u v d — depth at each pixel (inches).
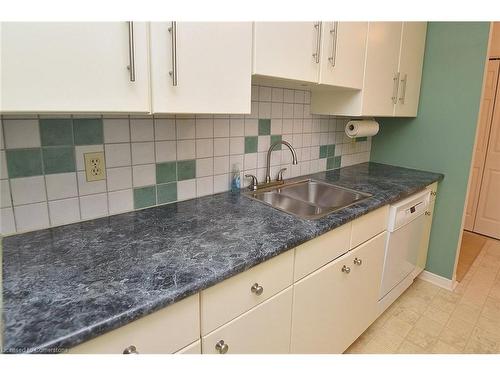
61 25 26.8
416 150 87.8
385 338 68.7
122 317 25.5
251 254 36.0
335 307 53.7
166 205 53.0
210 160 57.8
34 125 38.1
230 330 35.6
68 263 33.7
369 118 90.3
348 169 88.2
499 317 76.0
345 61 56.9
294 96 70.6
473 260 106.3
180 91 35.2
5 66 24.8
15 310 26.0
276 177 71.2
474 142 77.6
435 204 86.7
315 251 45.8
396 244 68.6
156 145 49.8
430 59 81.2
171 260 34.5
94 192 44.7
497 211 124.7
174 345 30.5
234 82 39.9
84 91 28.8
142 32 31.4
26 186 38.8
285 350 44.7
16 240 38.3
